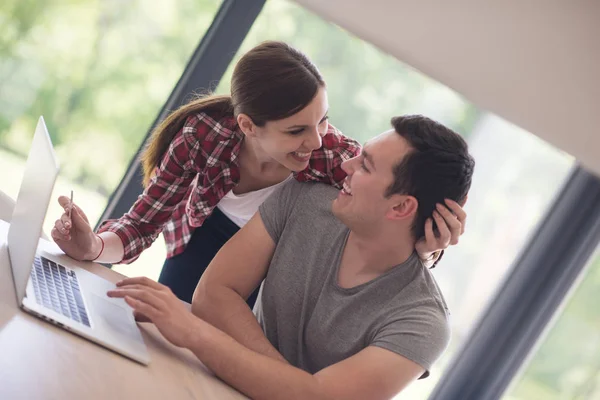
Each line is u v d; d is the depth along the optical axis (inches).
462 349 136.3
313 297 69.8
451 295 138.4
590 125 115.9
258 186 87.6
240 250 72.0
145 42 119.4
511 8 110.3
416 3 107.2
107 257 75.9
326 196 73.9
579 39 112.9
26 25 119.2
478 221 136.1
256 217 74.2
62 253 68.1
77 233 67.8
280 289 71.2
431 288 68.1
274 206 73.9
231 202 88.9
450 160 64.4
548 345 140.7
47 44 120.1
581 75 114.0
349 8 105.7
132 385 48.6
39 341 47.9
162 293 59.1
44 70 121.1
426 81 124.8
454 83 111.2
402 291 66.7
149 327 61.9
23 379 41.9
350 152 80.2
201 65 112.8
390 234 66.1
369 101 124.6
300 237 72.0
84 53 120.2
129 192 114.8
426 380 137.4
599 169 118.2
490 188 134.3
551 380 141.7
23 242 55.8
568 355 140.8
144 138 113.3
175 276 92.7
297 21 116.5
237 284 71.1
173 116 83.1
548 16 111.6
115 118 121.7
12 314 49.8
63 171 123.6
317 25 118.0
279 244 72.6
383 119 125.8
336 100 123.5
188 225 90.9
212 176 84.7
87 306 57.1
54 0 119.1
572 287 133.1
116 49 120.1
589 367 143.1
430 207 65.1
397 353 61.7
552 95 114.2
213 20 112.8
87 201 124.3
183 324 57.7
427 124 65.3
